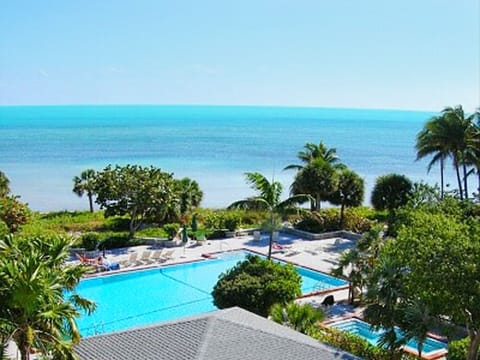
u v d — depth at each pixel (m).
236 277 21.44
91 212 50.53
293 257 34.06
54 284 12.89
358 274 24.09
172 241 36.25
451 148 42.94
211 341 13.38
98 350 13.68
